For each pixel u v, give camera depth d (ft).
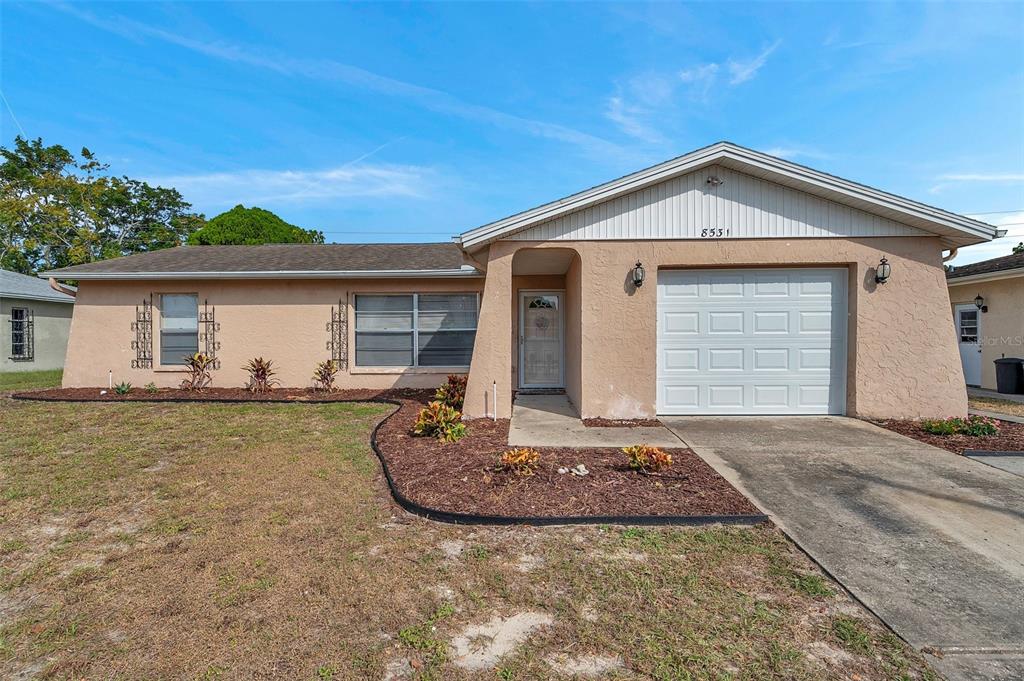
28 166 93.04
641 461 16.21
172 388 36.17
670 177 24.56
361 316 36.65
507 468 16.15
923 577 10.15
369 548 11.34
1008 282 36.68
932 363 24.03
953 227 22.97
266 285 36.11
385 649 7.90
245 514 13.23
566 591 9.61
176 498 14.40
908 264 24.16
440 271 34.30
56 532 12.23
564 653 7.83
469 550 11.28
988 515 13.19
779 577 10.14
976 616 8.84
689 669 7.45
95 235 98.63
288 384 36.19
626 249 24.73
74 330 36.47
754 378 25.70
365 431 22.62
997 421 24.39
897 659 7.70
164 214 114.73
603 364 24.84
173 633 8.28
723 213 24.61
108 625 8.51
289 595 9.40
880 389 24.41
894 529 12.37
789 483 15.51
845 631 8.38
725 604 9.18
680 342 25.85
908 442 20.10
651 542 11.66
